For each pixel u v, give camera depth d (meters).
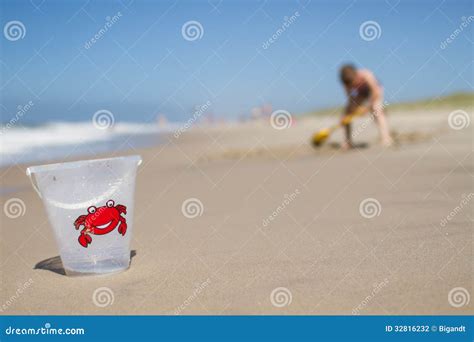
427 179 4.27
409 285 2.10
